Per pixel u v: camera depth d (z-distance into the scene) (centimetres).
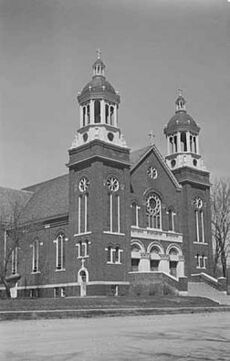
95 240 4981
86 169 5297
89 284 4950
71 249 5291
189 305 3866
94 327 2241
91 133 5319
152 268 5581
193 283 5625
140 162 5666
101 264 4928
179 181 6122
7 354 1320
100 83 5450
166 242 5725
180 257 5850
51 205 6150
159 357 1253
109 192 5203
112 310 3142
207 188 6250
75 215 5338
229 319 2811
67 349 1415
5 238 5769
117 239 5131
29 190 7269
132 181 5541
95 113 5481
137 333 1908
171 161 6309
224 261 5984
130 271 5159
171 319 2833
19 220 6112
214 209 6106
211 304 4116
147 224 5606
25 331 2034
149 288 4919
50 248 5669
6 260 5203
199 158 6306
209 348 1425
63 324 2452
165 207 5850
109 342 1595
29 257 5922
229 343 1549
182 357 1253
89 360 1210
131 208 5456
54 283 5516
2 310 2889
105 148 5250
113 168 5294
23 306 3164
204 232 6097
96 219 5028
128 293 5053
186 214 6009
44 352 1352
